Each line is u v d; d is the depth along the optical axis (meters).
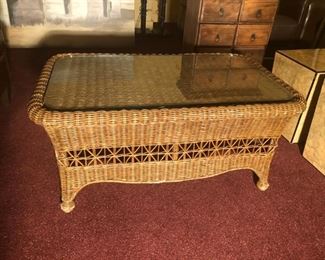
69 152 1.19
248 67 1.60
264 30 2.25
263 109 1.18
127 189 1.44
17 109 2.04
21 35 2.92
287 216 1.34
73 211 1.31
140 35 3.45
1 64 1.93
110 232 1.23
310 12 2.50
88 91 1.26
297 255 1.18
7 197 1.36
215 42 2.22
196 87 1.35
